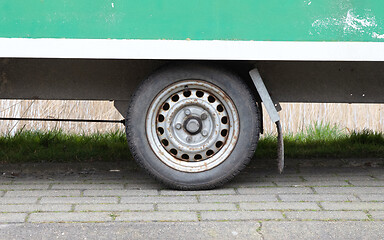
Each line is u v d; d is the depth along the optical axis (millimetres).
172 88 5680
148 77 5691
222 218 4844
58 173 6441
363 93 6164
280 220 4820
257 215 4930
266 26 5445
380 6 5492
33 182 6008
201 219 4816
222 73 5672
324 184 5988
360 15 5488
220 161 5703
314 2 5453
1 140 7660
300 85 6121
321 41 5473
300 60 5484
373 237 4492
